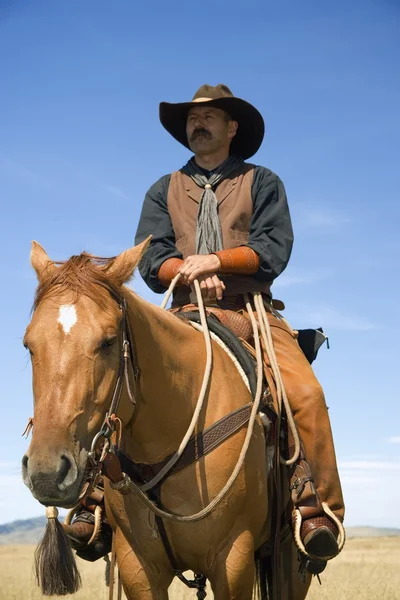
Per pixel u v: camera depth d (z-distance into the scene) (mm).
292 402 4879
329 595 9492
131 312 3914
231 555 4281
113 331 3559
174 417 4211
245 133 6156
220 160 5855
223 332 4785
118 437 3881
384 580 11500
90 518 5008
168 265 5355
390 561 19859
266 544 4973
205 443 4273
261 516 4480
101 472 3824
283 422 4852
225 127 5887
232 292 5297
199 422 4309
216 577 4281
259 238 5395
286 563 5188
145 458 4242
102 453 3529
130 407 3852
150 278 5496
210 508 4160
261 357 4879
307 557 4758
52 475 3258
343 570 14383
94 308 3555
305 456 4812
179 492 4230
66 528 4832
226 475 4277
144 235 5715
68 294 3570
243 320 5059
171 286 5074
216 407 4387
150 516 4238
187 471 4230
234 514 4305
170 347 4223
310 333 5590
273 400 4785
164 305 4941
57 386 3400
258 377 4578
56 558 4160
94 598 9266
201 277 5043
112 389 3578
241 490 4324
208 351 4434
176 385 4211
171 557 4309
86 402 3436
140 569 4340
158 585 4363
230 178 5645
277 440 4746
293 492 4734
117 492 4340
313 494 4703
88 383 3449
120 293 3736
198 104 5855
